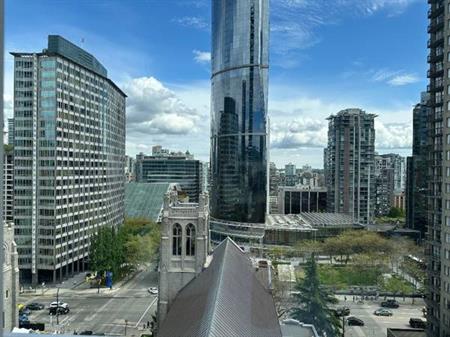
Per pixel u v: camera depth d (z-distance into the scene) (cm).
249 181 17688
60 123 10856
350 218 15712
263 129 17850
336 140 16712
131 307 9444
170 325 3728
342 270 11131
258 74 18075
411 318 8344
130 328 8019
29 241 10400
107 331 7825
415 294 10106
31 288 10412
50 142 10369
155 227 16075
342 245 12319
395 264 11288
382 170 14988
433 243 6862
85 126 12569
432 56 6881
